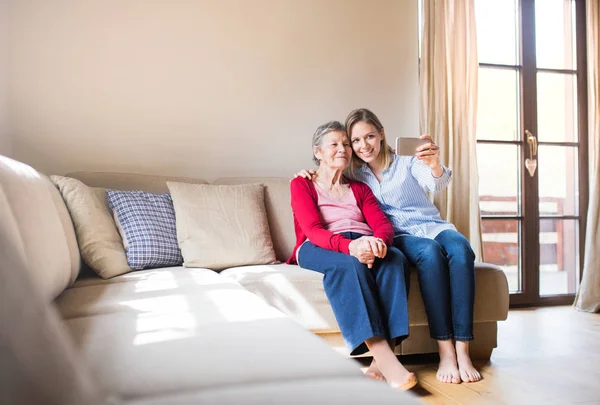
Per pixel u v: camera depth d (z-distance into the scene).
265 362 0.73
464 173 3.33
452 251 2.04
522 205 3.67
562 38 3.80
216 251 2.37
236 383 0.64
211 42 3.05
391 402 0.45
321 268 1.92
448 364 1.95
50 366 0.35
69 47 2.82
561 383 1.91
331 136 2.17
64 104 2.81
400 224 2.27
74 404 0.36
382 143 2.33
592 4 3.71
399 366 1.71
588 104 3.75
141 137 2.93
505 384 1.90
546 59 3.77
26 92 2.76
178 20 3.00
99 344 0.85
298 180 2.22
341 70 3.28
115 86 2.89
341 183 2.27
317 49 3.24
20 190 1.19
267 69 3.15
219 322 1.02
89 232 2.06
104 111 2.88
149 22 2.95
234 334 0.91
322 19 3.26
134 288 1.62
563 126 3.79
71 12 2.83
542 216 3.73
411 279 2.08
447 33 3.36
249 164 3.11
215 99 3.06
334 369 0.70
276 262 2.50
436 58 3.30
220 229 2.43
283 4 3.18
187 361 0.73
